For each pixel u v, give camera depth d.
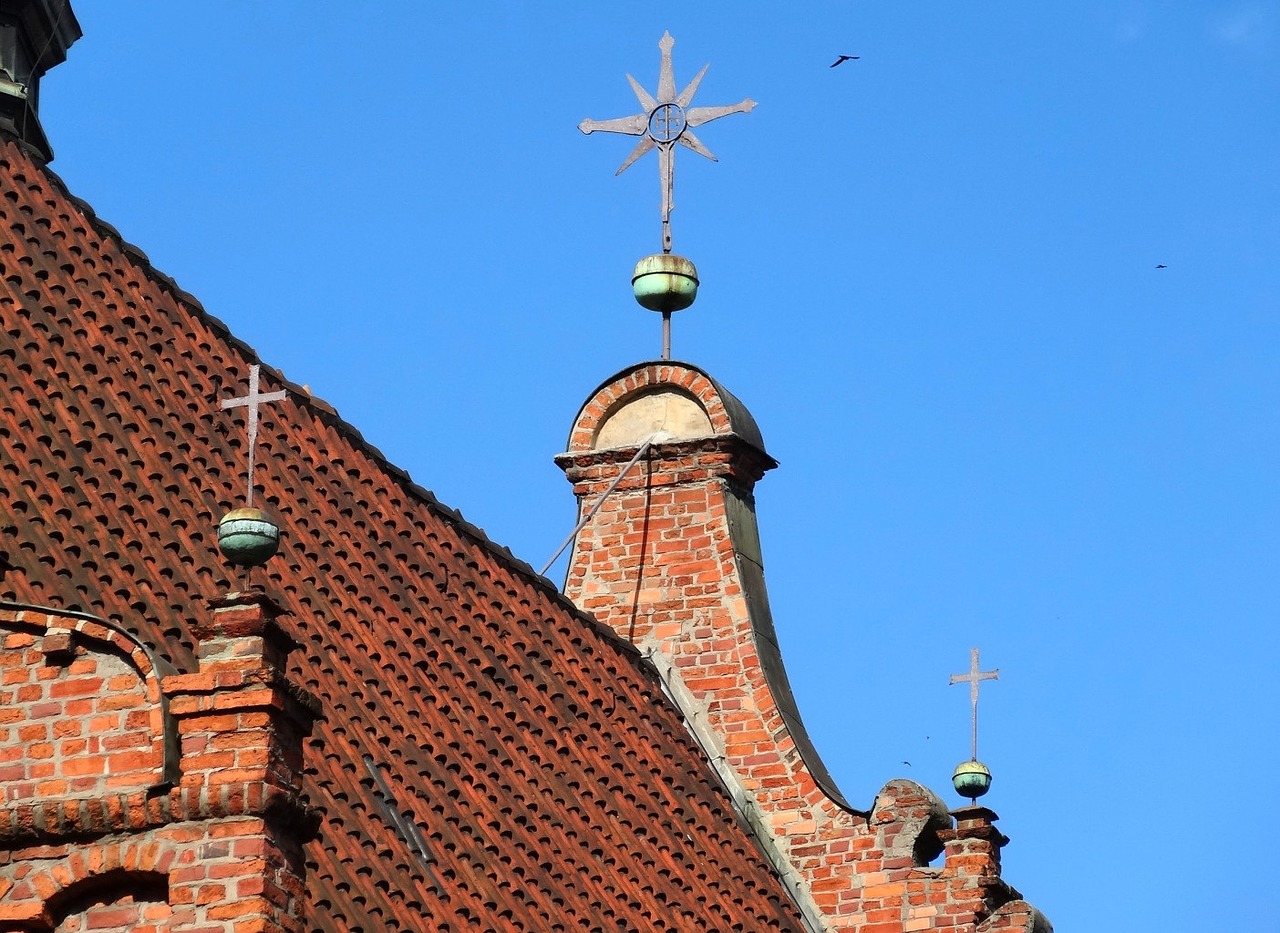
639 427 83.94
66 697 48.72
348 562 67.38
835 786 78.38
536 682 71.25
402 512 71.62
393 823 59.31
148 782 47.91
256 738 48.00
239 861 47.53
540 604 75.06
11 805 48.03
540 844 64.50
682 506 82.44
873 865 76.31
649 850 69.94
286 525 66.12
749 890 73.94
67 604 55.50
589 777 69.88
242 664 48.31
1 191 66.31
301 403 70.94
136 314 67.25
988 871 75.56
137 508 60.44
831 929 76.06
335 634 64.12
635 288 85.75
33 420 60.25
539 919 61.47
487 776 65.00
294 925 48.12
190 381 66.94
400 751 62.28
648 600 81.50
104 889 48.12
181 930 47.16
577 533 82.88
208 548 61.31
